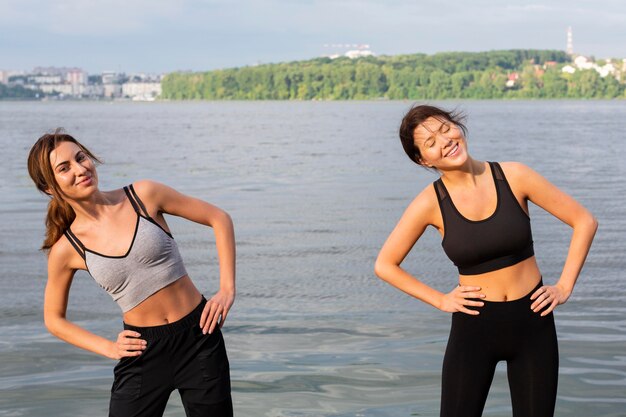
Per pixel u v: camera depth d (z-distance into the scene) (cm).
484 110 10144
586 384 567
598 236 1188
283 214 1441
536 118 7038
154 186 386
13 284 912
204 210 397
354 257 1042
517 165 385
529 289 380
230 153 3116
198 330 381
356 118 7750
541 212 1422
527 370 379
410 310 779
